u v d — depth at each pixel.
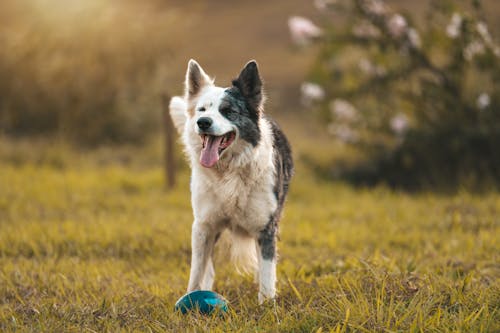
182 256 7.21
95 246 7.50
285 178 6.13
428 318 4.43
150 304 5.29
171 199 10.23
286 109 19.23
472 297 4.86
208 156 5.30
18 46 14.84
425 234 8.06
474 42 11.34
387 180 12.16
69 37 15.20
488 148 11.58
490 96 11.70
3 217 8.90
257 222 5.50
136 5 17.08
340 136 12.61
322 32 12.20
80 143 14.64
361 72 12.42
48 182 11.02
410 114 12.55
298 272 6.34
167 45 16.28
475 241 7.46
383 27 11.85
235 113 5.44
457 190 11.04
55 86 14.77
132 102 15.57
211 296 4.99
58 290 5.86
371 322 4.40
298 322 4.51
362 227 8.51
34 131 14.85
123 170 12.45
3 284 5.99
